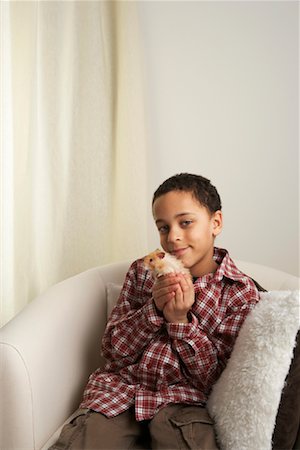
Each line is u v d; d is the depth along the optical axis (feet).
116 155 5.65
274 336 3.24
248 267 4.48
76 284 4.20
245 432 3.14
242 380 3.23
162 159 5.84
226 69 5.55
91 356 4.10
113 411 3.46
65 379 3.74
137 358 3.77
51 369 3.58
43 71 4.97
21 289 4.78
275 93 5.47
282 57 5.41
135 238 5.65
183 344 3.59
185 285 3.54
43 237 5.10
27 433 3.31
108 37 5.48
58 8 5.01
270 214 5.67
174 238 3.76
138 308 4.13
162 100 5.74
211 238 3.97
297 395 3.16
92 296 4.25
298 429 3.17
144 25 5.67
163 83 5.71
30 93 4.71
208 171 5.75
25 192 4.77
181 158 5.79
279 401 3.14
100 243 5.57
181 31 5.59
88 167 5.41
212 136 5.68
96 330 4.21
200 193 3.86
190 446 3.19
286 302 3.37
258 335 3.32
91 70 5.33
